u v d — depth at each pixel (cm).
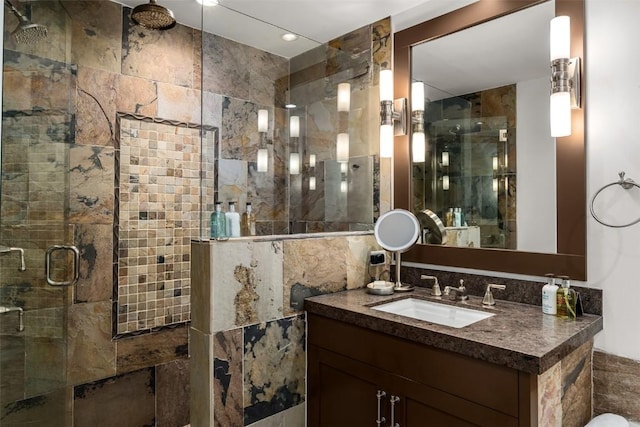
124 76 215
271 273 175
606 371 156
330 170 246
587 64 162
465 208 200
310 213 237
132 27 218
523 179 180
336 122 247
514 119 184
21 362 158
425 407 143
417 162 219
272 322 176
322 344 181
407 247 205
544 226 174
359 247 215
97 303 205
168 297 230
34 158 163
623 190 154
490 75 192
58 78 175
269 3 212
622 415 152
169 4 213
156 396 226
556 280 169
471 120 198
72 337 196
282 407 180
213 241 161
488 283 190
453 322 178
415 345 146
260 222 219
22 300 158
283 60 243
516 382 120
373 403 160
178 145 235
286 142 240
